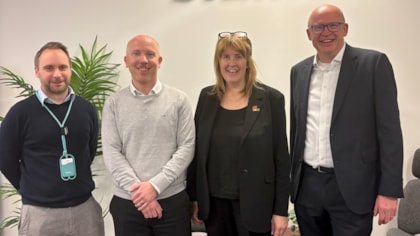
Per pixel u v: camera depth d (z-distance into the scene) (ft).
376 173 5.52
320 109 5.69
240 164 5.47
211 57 9.12
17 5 9.77
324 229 6.29
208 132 5.70
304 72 6.01
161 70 9.33
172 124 5.82
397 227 8.17
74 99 6.17
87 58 9.25
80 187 6.03
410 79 8.48
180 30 9.18
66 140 5.89
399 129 5.23
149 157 5.69
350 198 5.45
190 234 6.07
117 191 5.83
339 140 5.45
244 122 5.55
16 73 9.96
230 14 8.95
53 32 9.70
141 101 5.81
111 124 5.88
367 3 8.43
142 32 9.32
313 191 5.82
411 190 7.36
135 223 5.72
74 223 5.98
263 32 8.87
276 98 5.70
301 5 8.66
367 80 5.35
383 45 8.49
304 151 5.92
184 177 6.02
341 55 5.57
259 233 5.66
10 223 9.45
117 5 9.36
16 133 5.74
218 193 5.65
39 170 5.78
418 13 8.29
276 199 5.75
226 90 5.90
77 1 9.51
